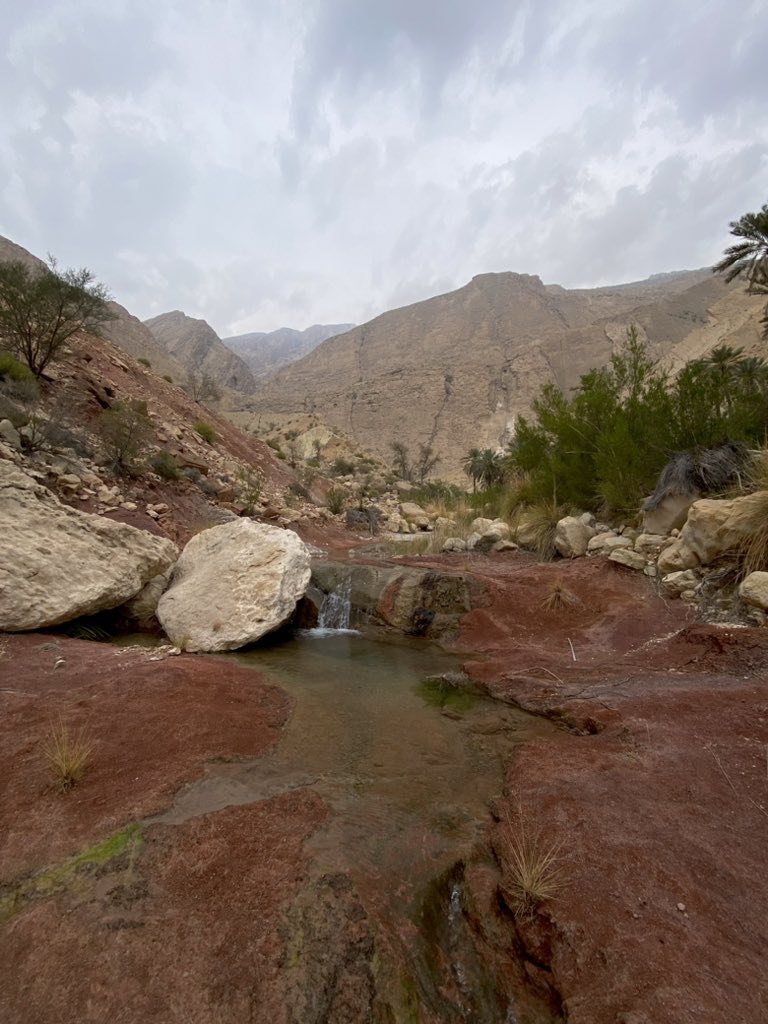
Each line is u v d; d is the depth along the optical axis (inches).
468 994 75.7
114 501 413.4
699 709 150.4
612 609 251.8
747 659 177.5
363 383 6983.3
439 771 135.7
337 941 77.6
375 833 106.4
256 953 75.0
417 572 315.9
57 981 70.7
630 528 334.0
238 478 717.9
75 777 118.6
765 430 311.3
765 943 76.5
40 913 81.8
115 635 263.0
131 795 113.7
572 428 401.4
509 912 88.8
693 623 219.9
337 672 221.0
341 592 330.6
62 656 201.3
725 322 4271.7
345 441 2792.8
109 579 256.8
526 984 77.6
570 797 114.8
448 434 5561.0
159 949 75.5
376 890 89.0
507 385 6131.9
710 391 331.9
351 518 807.1
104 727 143.2
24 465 366.0
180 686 175.8
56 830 101.4
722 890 86.6
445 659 241.9
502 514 510.0
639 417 361.7
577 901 86.0
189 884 88.1
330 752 145.3
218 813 109.0
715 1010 66.3
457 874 97.0
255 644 257.8
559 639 241.0
